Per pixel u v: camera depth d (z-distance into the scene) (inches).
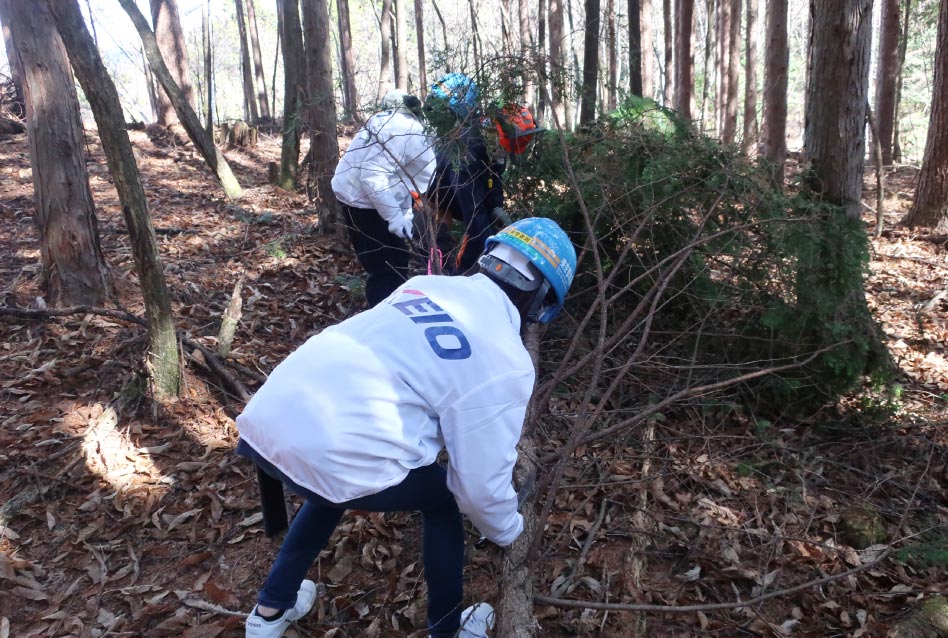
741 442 139.9
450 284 72.8
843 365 141.6
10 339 157.4
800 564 109.0
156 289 132.3
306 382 67.9
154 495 116.9
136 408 135.9
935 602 96.8
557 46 402.0
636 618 95.4
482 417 65.5
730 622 97.3
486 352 66.8
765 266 148.4
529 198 169.5
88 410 135.0
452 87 141.5
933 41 828.6
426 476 74.6
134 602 97.3
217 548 107.8
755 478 129.8
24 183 300.0
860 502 123.7
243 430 70.7
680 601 101.3
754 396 151.4
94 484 118.6
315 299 190.1
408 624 95.0
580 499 119.6
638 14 240.1
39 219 164.7
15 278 188.2
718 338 154.3
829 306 142.3
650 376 153.4
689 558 108.4
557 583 101.7
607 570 104.9
